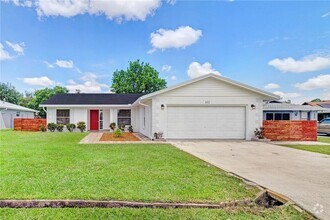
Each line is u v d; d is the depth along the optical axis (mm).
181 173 5926
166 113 14445
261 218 3518
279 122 14977
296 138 14930
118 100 22547
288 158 8500
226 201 4070
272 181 5383
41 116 37156
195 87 14547
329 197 4332
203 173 5973
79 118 21328
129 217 3525
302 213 3645
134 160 7570
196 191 4562
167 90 14211
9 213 3607
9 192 4316
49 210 3738
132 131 21484
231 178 5543
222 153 9523
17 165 6602
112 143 12234
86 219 3441
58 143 11820
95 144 11703
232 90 14680
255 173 6168
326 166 7148
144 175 5652
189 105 14555
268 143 13141
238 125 14797
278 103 25984
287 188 4848
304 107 23609
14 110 26594
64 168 6297
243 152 9820
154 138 14016
